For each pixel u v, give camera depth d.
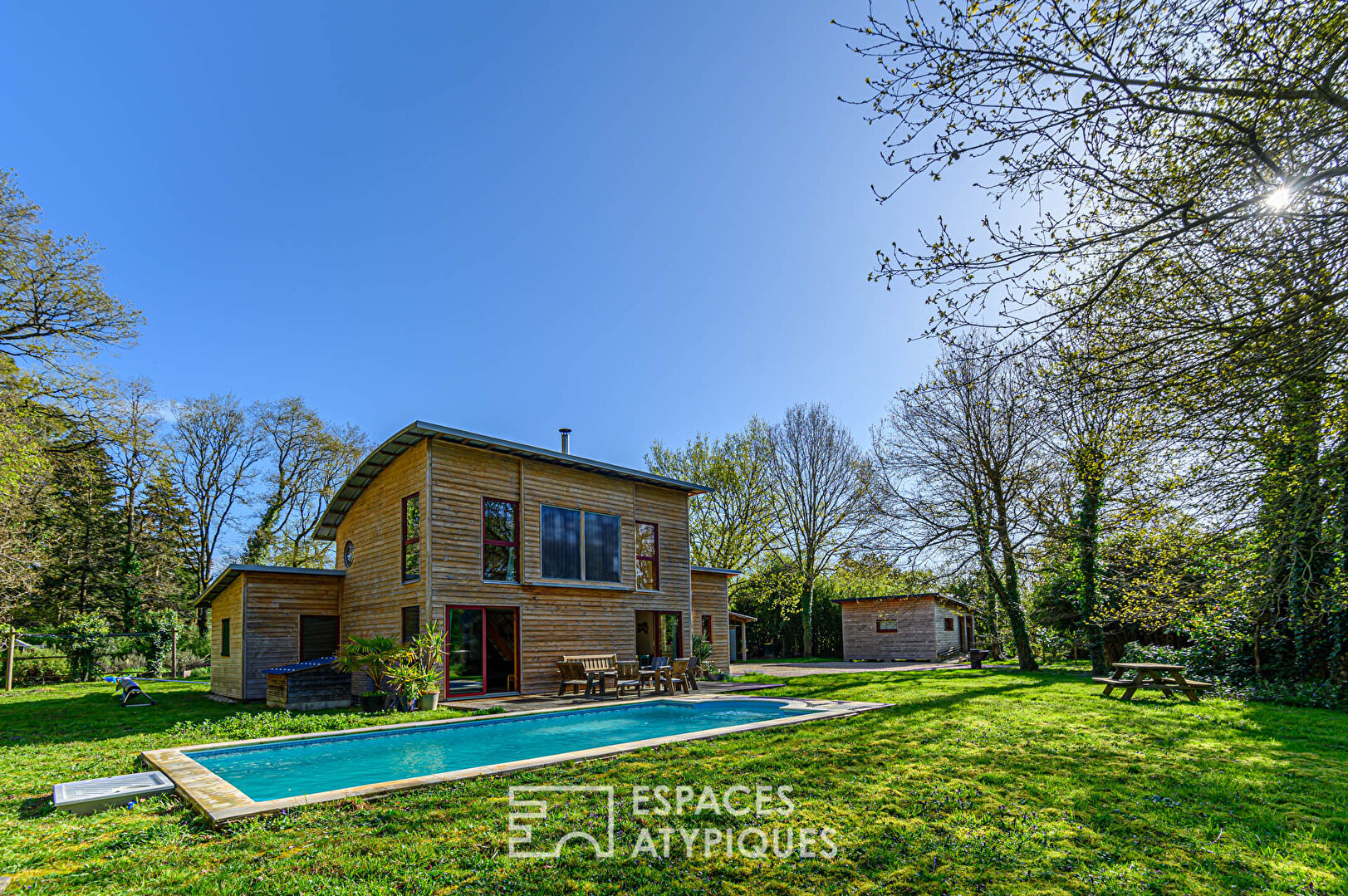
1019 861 4.38
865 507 20.98
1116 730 8.97
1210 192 4.60
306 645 16.41
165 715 12.74
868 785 6.23
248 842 4.83
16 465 18.70
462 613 14.45
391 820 5.27
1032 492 17.61
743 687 15.80
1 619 22.06
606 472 17.22
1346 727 9.19
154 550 29.11
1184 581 7.91
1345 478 5.16
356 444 33.38
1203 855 4.50
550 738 10.10
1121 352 4.66
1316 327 4.20
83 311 20.09
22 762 8.20
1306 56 3.96
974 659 20.89
